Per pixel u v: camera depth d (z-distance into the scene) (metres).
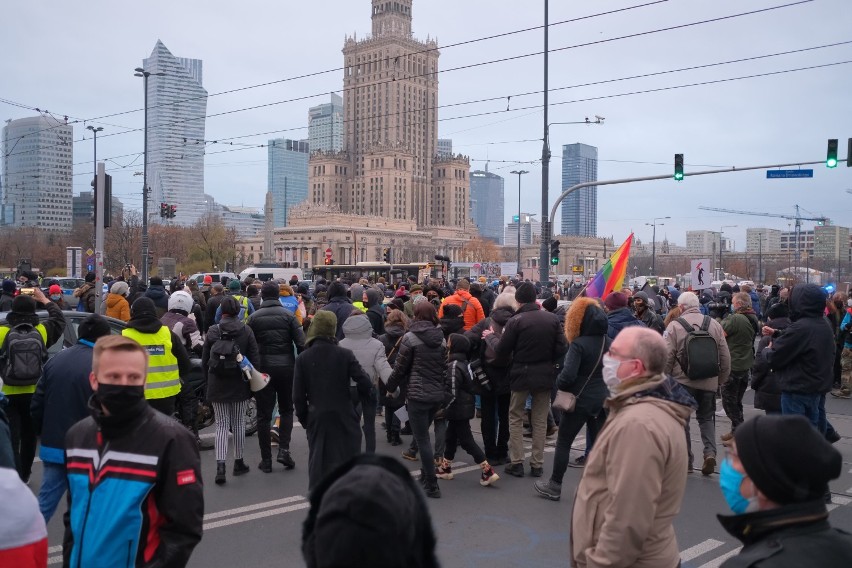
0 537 2.62
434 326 7.58
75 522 3.15
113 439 3.19
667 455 3.24
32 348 6.87
